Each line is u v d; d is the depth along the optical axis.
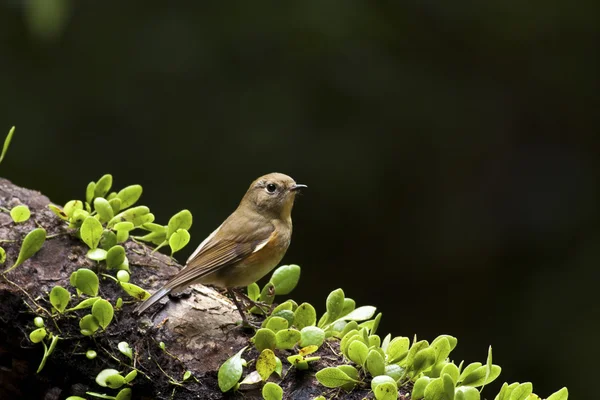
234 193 12.48
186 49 12.61
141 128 12.55
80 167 12.27
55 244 5.72
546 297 12.82
